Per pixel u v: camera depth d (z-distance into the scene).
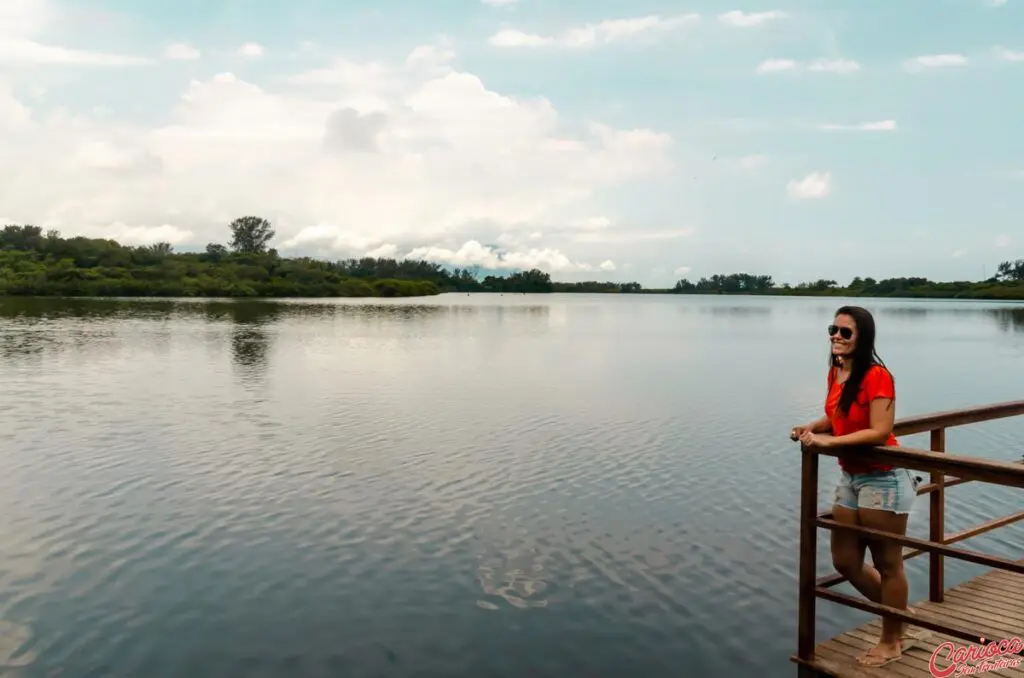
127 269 186.62
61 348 43.22
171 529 12.35
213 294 178.12
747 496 14.49
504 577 10.62
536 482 15.35
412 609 9.63
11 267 169.75
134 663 8.27
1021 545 11.95
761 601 9.95
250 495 14.23
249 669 8.19
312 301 152.75
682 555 11.46
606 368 36.62
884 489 6.33
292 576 10.56
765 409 24.42
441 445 18.62
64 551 11.38
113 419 21.64
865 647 6.84
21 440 18.75
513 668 8.29
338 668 8.24
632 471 16.25
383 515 13.16
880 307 160.88
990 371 37.03
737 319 99.12
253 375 32.12
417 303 155.12
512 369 35.69
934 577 7.57
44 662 8.26
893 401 6.08
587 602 9.87
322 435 19.70
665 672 8.24
